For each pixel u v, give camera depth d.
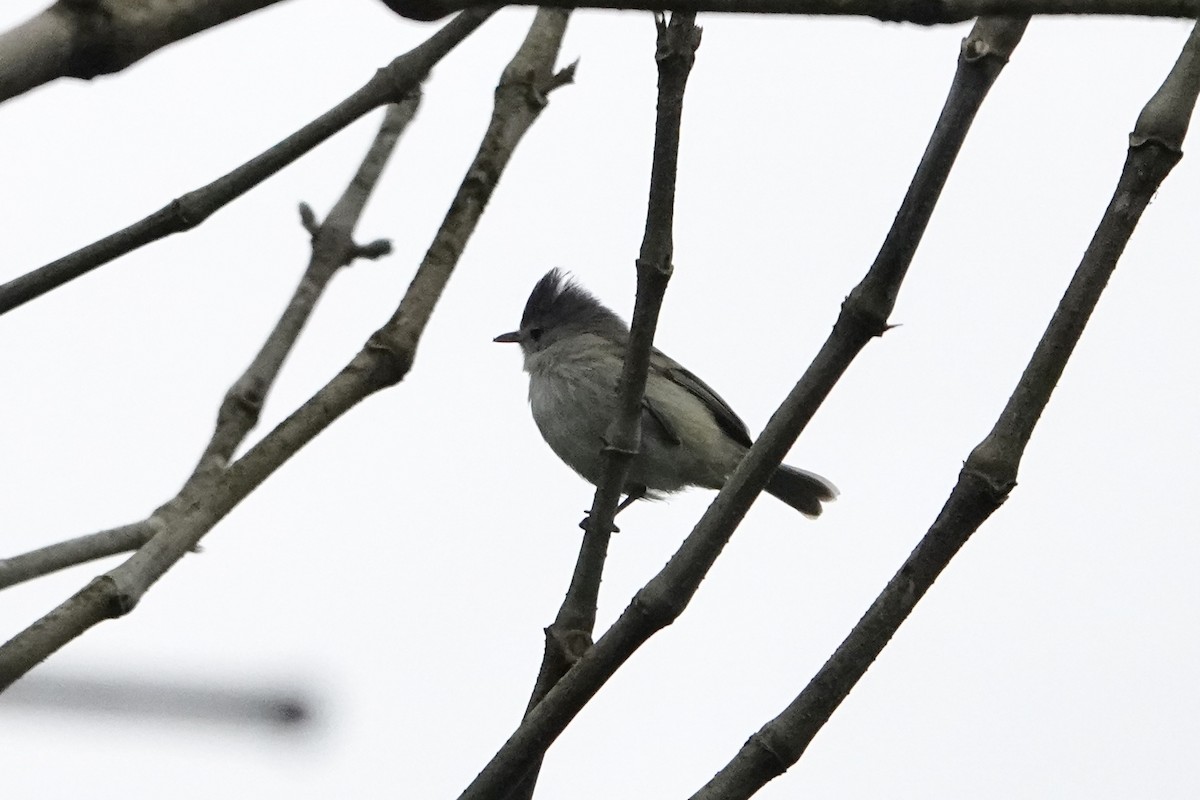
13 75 3.17
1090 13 4.59
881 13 4.25
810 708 6.08
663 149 7.14
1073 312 5.77
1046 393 5.81
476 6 3.75
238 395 8.10
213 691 4.92
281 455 7.02
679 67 6.95
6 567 6.91
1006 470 5.84
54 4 3.24
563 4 3.86
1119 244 5.70
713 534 6.17
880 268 6.00
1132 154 5.70
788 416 6.12
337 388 7.27
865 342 6.05
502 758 6.33
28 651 6.05
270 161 7.13
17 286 6.84
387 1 3.68
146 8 3.27
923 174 5.85
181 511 7.58
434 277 7.79
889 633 6.00
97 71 3.32
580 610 7.36
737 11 4.10
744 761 6.11
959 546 5.93
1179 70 5.71
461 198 8.16
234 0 3.36
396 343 7.45
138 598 6.40
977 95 5.71
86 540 7.22
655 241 7.34
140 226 6.95
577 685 6.29
